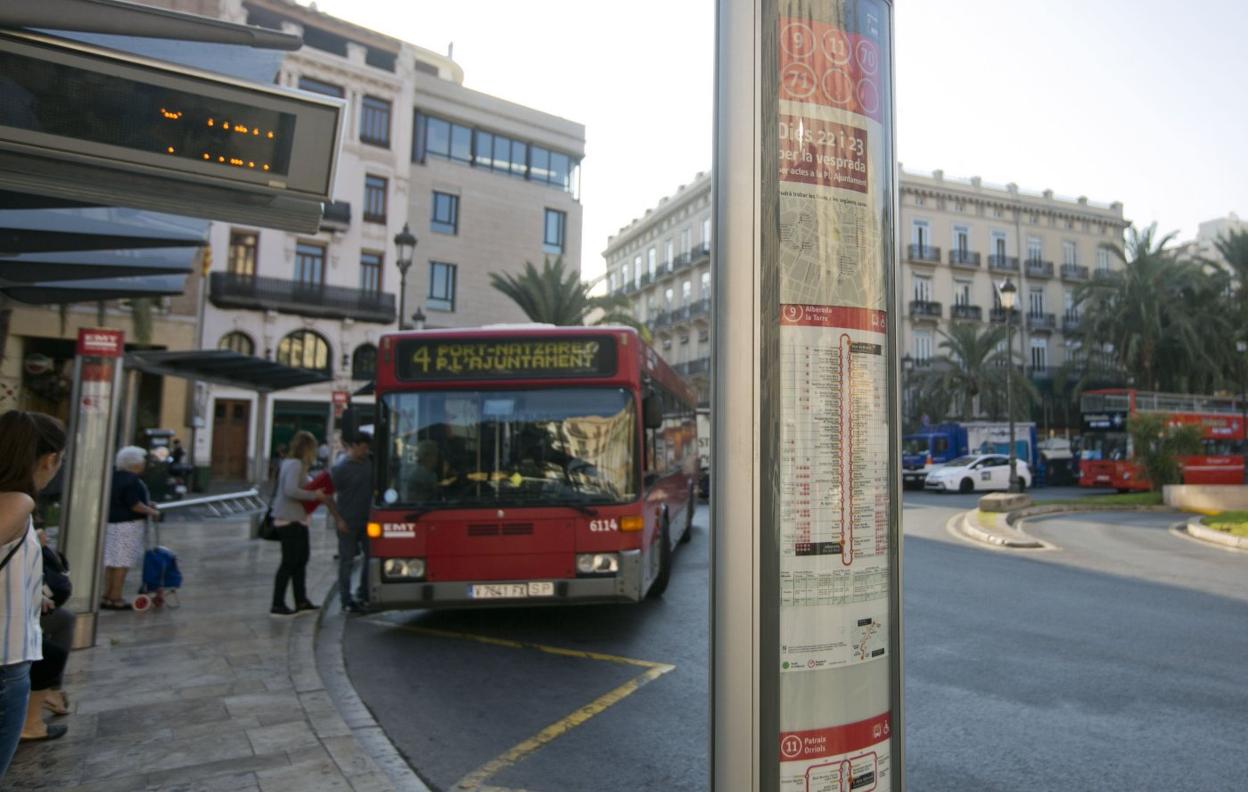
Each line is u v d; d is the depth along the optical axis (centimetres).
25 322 2392
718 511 194
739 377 192
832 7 202
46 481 292
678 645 705
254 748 434
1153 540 1528
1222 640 721
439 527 696
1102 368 4381
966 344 4369
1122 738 475
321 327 3219
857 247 200
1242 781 413
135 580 967
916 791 402
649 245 6212
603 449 724
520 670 630
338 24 3266
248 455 3059
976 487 3083
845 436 196
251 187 400
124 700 515
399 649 699
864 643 197
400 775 423
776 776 187
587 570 696
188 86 375
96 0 332
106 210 694
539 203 4016
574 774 428
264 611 794
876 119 207
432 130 3688
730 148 197
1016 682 591
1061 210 5572
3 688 266
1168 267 3916
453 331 738
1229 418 3331
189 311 2800
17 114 354
